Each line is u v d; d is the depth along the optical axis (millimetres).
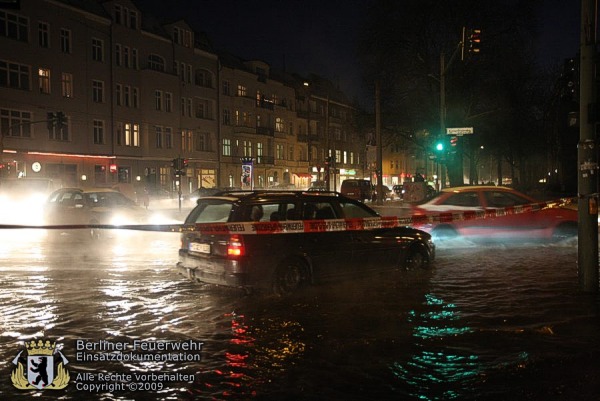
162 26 50562
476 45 20312
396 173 93688
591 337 5945
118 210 16875
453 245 13289
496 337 5973
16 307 7383
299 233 8211
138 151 46281
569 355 5379
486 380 4793
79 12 40656
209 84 55125
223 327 6414
